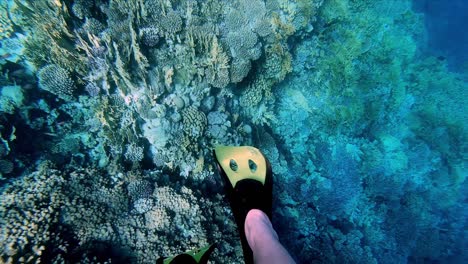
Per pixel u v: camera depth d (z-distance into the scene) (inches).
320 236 126.3
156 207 74.9
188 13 88.7
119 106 83.8
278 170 117.2
